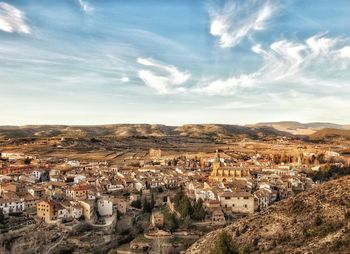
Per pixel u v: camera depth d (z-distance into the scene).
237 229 149.75
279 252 122.50
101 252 199.25
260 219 150.50
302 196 154.00
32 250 193.88
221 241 117.62
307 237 126.75
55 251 195.50
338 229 123.38
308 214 139.62
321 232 126.12
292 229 134.50
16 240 198.75
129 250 194.75
